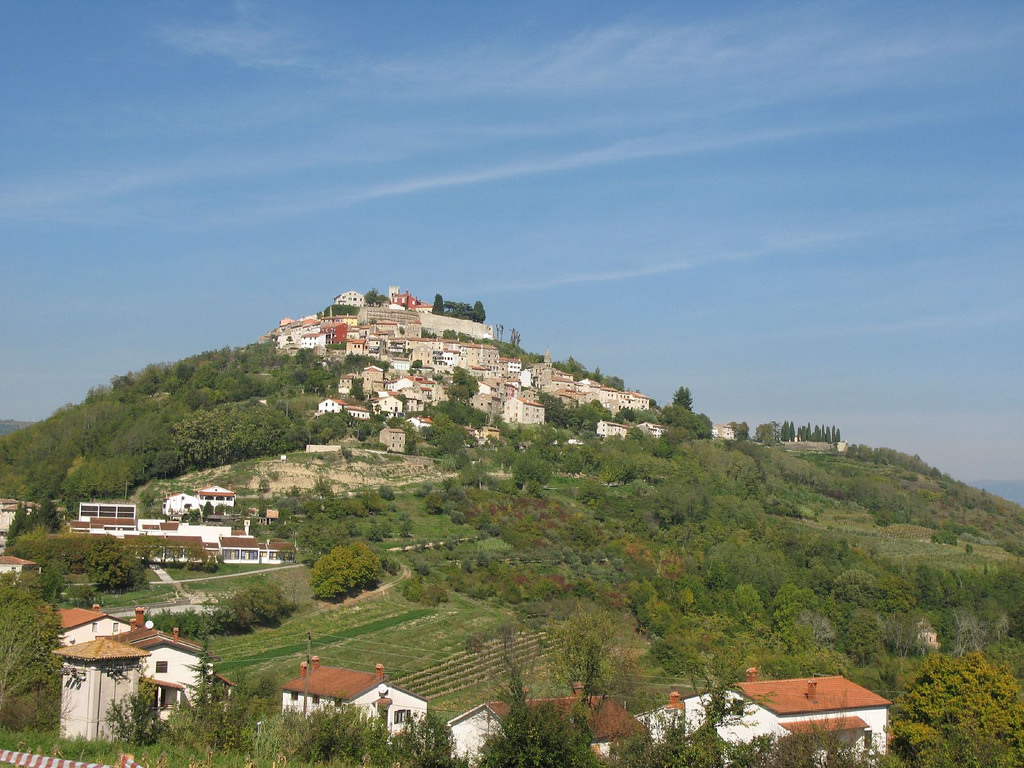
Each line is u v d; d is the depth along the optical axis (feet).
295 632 412.77
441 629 426.10
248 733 181.98
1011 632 513.45
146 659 248.52
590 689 234.79
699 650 398.83
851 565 598.75
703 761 160.45
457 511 631.15
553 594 492.95
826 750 168.96
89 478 636.07
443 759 172.86
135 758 146.82
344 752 178.40
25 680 205.87
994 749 214.07
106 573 431.43
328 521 560.61
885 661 443.73
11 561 424.87
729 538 641.81
